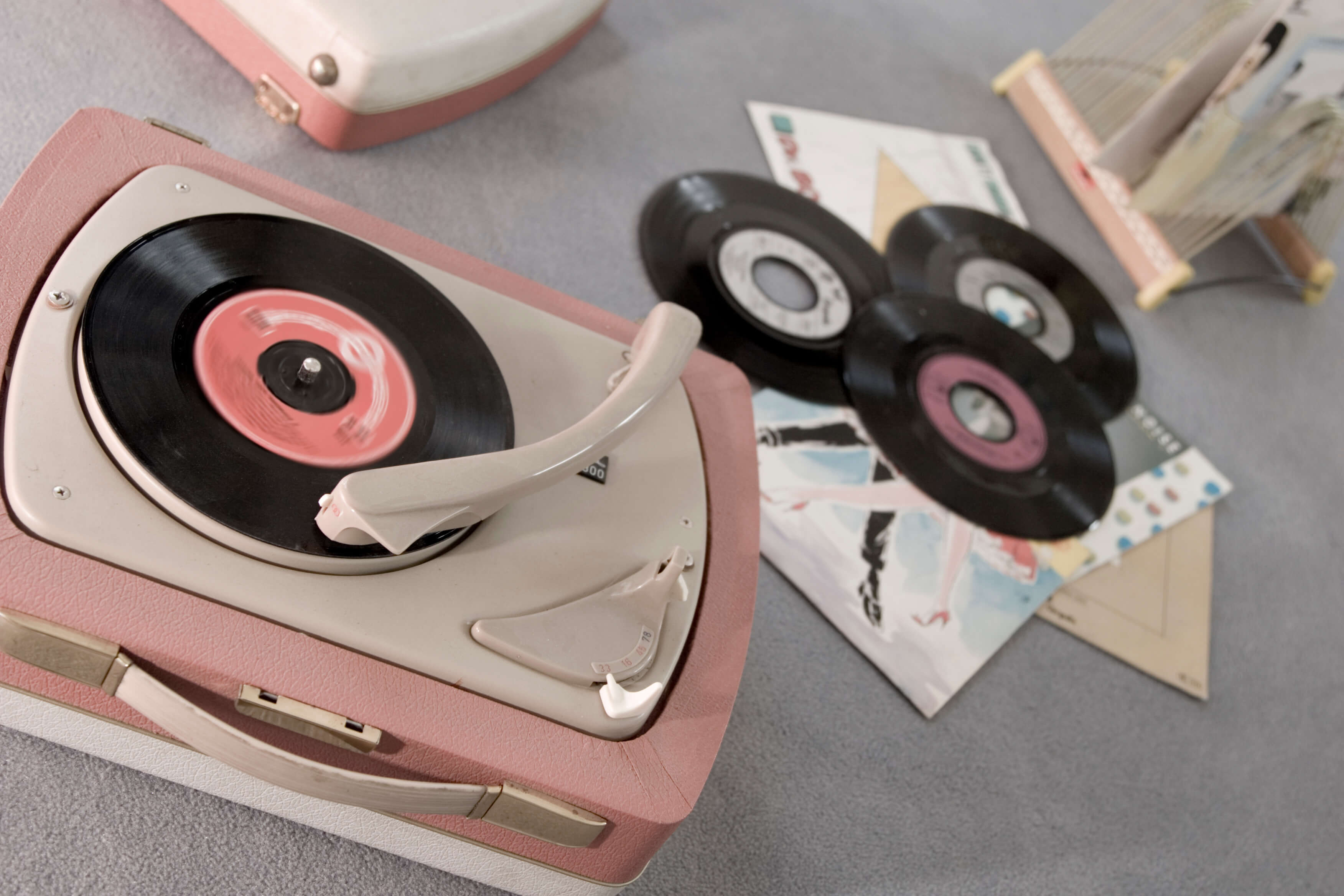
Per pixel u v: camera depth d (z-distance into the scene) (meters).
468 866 0.79
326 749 0.65
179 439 0.62
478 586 0.67
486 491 0.62
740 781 1.06
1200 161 1.79
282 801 0.75
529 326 0.84
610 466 0.79
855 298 1.56
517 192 1.42
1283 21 1.63
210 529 0.61
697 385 0.92
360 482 0.59
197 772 0.74
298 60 1.21
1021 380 1.58
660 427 0.84
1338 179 2.04
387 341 0.75
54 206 0.71
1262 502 1.73
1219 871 1.25
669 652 0.73
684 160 1.62
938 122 2.02
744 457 0.89
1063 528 1.48
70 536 0.57
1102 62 2.15
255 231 0.74
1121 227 1.98
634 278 1.41
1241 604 1.57
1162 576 1.52
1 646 0.56
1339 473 1.87
